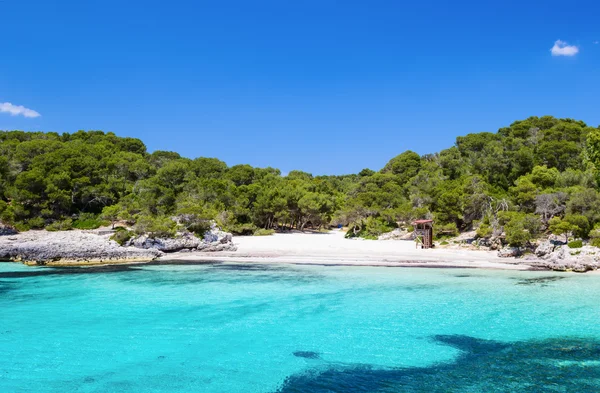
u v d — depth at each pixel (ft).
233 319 88.28
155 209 260.01
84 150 298.97
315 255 190.19
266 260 177.99
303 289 118.11
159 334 78.64
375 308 96.94
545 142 306.96
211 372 61.82
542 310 94.73
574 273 144.46
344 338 76.38
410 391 55.52
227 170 403.54
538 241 183.73
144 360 66.23
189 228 209.97
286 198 324.80
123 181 289.74
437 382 58.18
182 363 65.05
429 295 110.11
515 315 90.68
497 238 196.85
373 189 353.72
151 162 375.86
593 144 197.26
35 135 363.97
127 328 82.23
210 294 111.65
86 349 70.90
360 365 64.44
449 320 87.25
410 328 82.07
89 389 56.24
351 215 295.07
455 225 234.38
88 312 93.56
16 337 76.79
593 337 76.74
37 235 203.82
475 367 63.36
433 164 365.20
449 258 177.17
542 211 203.10
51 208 239.50
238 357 67.62
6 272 148.77
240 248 215.51
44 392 55.26
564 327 82.43
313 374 61.11
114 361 65.87
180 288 119.85
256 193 327.06
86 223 238.48
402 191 338.95
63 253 170.09
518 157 290.35
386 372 61.87
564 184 238.68
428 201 275.59
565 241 171.73
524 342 74.28
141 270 153.38
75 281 130.82
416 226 225.15
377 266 162.09
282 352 69.67
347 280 132.05
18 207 222.89
